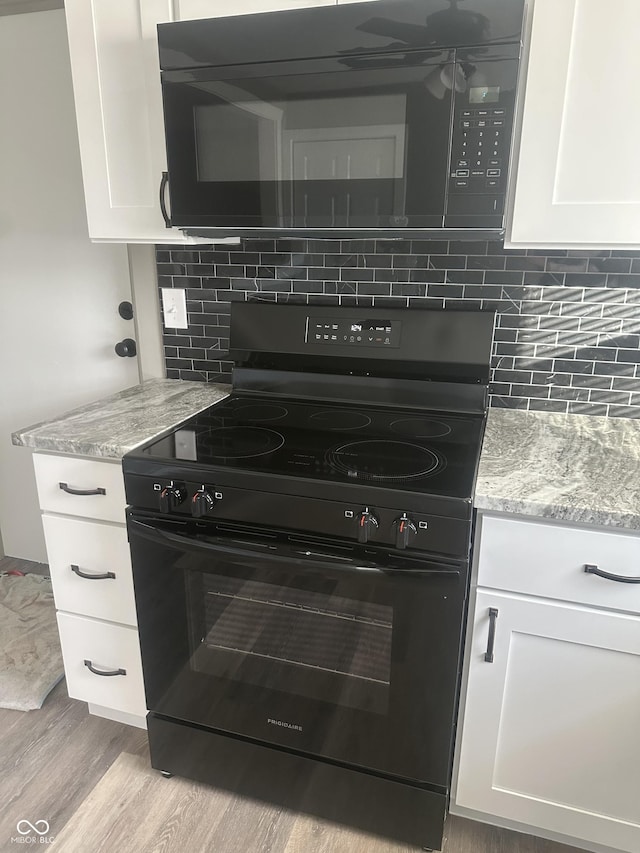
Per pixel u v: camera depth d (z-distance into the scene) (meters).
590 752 1.31
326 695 1.39
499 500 1.17
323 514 1.25
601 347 1.60
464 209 1.24
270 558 1.27
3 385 2.40
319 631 1.35
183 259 1.88
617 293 1.55
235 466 1.31
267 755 1.50
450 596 1.20
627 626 1.18
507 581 1.24
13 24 1.94
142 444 1.44
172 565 1.40
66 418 1.64
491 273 1.62
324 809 1.50
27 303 2.25
